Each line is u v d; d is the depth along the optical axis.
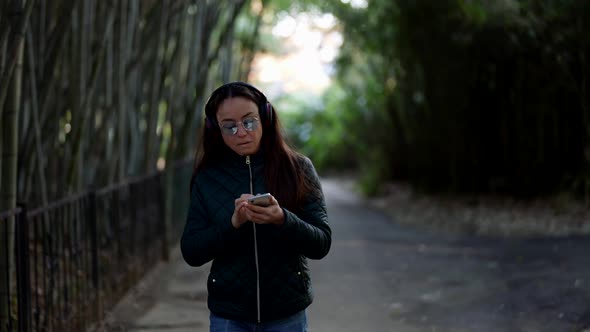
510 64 8.47
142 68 5.91
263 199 1.88
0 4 3.11
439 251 6.36
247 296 2.03
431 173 10.16
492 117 9.05
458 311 4.21
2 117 3.11
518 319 3.93
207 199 2.08
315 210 2.08
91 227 4.08
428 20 8.49
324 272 5.52
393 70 10.24
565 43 7.59
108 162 5.11
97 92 4.84
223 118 2.02
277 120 2.12
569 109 8.06
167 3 5.55
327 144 16.02
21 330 2.92
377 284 5.05
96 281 4.05
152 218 5.89
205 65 6.77
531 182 8.55
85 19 4.32
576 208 7.63
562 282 4.61
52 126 4.39
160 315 4.20
